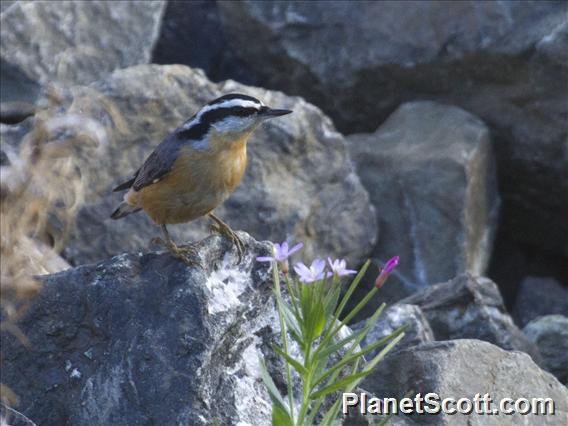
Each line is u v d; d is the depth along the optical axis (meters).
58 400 8.81
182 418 8.24
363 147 15.23
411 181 14.67
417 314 11.70
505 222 15.95
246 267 8.98
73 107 11.44
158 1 16.19
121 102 13.78
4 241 8.27
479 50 14.98
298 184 14.16
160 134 13.90
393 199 14.78
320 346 7.30
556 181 15.21
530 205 15.70
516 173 15.46
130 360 8.52
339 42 15.93
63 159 8.63
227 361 8.69
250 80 16.86
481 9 15.09
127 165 13.56
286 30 16.14
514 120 15.17
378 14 15.70
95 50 15.65
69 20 15.55
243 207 13.76
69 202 9.49
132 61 15.88
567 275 16.02
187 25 16.97
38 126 8.48
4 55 15.01
